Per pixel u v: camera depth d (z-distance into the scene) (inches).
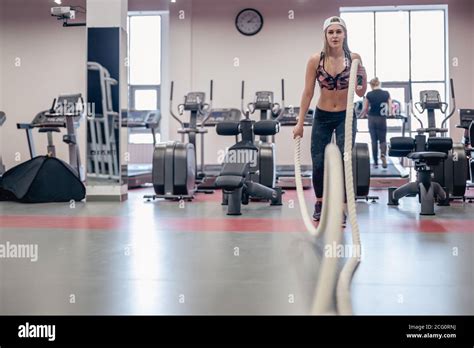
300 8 398.0
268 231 132.3
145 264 91.0
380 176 291.1
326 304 63.8
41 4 411.2
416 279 79.0
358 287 74.3
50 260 94.9
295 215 167.9
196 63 406.3
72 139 245.1
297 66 399.2
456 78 388.2
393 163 327.9
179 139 405.7
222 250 104.7
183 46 401.1
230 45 403.5
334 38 126.7
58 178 222.1
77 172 252.1
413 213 171.9
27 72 414.3
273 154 209.3
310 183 295.6
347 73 129.6
